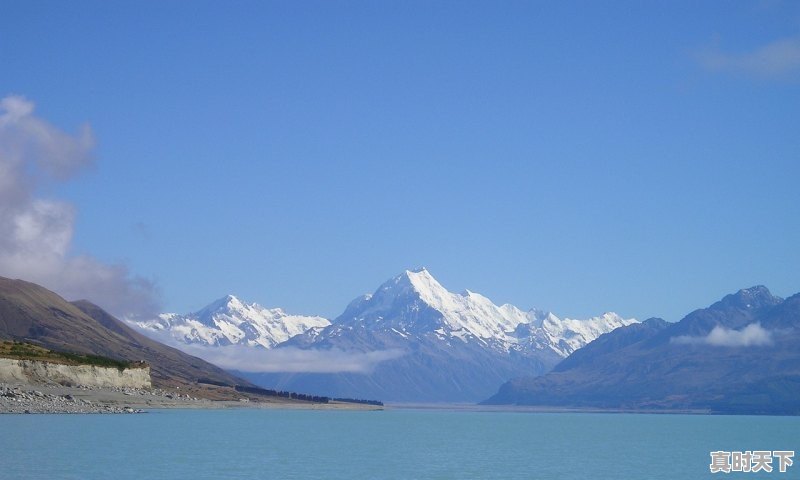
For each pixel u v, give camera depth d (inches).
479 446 7007.9
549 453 6309.1
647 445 7652.6
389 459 5403.5
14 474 4013.3
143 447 5403.5
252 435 7185.0
